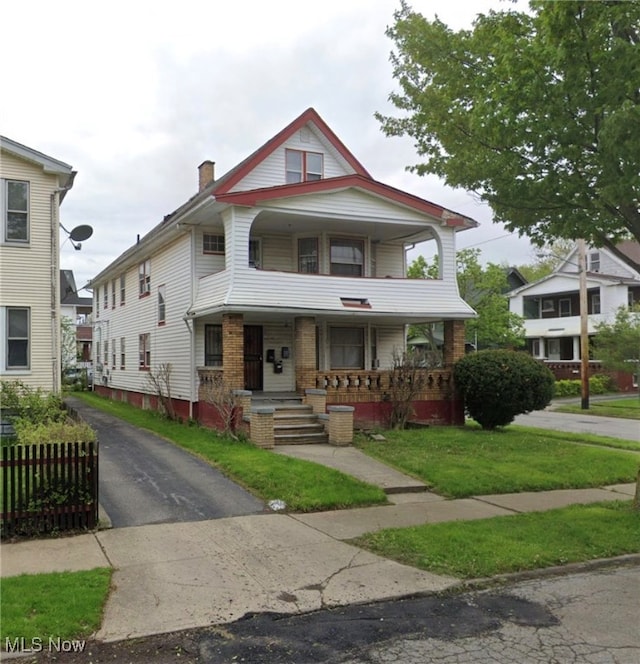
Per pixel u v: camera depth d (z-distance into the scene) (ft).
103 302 98.17
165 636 15.46
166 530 24.43
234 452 38.50
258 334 59.52
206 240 57.26
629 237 32.22
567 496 31.89
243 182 56.34
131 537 23.44
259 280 50.16
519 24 27.43
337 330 62.69
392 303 55.42
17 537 23.27
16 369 49.83
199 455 38.99
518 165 27.45
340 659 14.37
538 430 58.13
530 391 51.78
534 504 29.91
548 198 28.02
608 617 16.97
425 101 31.53
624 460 40.45
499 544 22.80
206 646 14.97
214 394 48.26
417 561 21.11
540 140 25.76
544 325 135.85
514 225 30.73
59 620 15.70
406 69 32.22
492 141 27.91
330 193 53.21
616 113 22.30
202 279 55.62
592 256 132.98
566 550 22.43
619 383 119.44
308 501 28.55
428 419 54.80
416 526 25.31
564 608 17.63
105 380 94.58
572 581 19.99
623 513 27.84
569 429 64.75
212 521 25.85
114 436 47.85
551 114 25.25
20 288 50.14
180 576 19.42
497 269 118.83
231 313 49.47
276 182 57.93
